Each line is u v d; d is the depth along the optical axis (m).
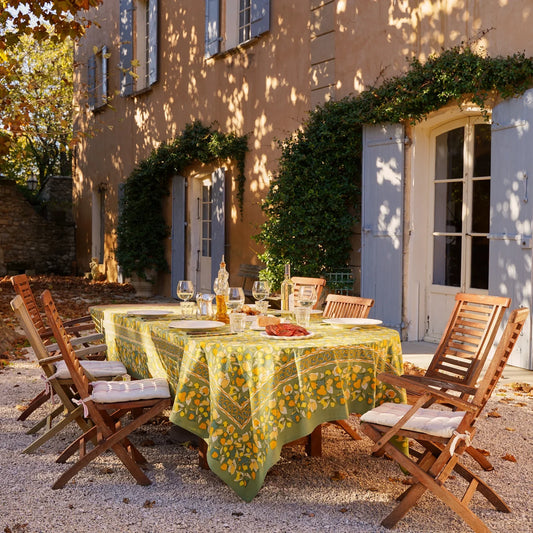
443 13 7.49
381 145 8.19
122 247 14.41
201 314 4.38
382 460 4.18
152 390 3.83
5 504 3.44
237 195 11.25
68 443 4.48
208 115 12.20
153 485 3.72
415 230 8.07
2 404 5.44
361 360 3.71
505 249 6.76
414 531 3.18
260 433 3.45
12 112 10.26
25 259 20.78
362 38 8.59
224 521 3.26
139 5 15.19
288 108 9.98
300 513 3.36
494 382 3.27
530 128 6.43
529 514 3.39
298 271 8.80
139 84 15.27
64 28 7.62
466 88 6.92
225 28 11.62
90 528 3.16
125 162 16.00
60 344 3.74
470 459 4.19
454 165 7.88
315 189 8.79
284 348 3.51
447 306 7.96
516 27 6.65
